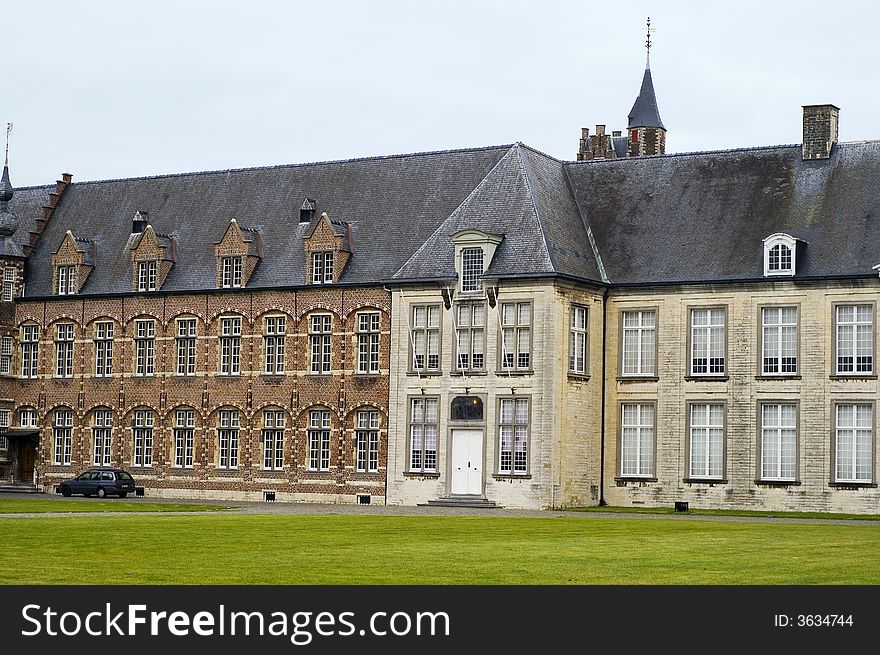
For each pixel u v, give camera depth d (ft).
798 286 196.03
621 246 212.02
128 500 215.51
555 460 198.49
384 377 217.77
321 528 139.74
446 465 205.67
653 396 205.26
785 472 195.93
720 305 201.46
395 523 150.30
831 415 192.95
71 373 249.14
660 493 203.41
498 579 94.68
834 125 206.90
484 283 203.72
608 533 137.28
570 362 203.00
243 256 232.94
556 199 214.90
